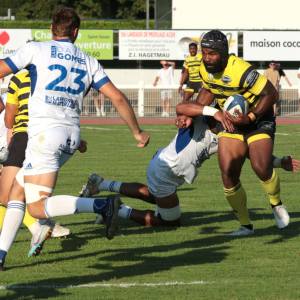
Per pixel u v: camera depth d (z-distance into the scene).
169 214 19.73
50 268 14.81
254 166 18.39
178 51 85.44
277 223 19.59
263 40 83.44
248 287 13.14
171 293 12.68
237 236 18.61
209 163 37.72
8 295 12.47
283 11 100.69
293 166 19.38
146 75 88.62
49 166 13.39
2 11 164.25
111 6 158.38
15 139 16.48
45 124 13.37
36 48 13.55
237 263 15.30
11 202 14.23
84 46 84.50
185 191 27.61
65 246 17.28
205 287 13.12
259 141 18.34
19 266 15.02
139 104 76.81
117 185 20.80
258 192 27.22
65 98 13.61
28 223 16.06
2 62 13.34
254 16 101.19
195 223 20.81
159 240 18.03
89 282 13.53
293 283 13.48
